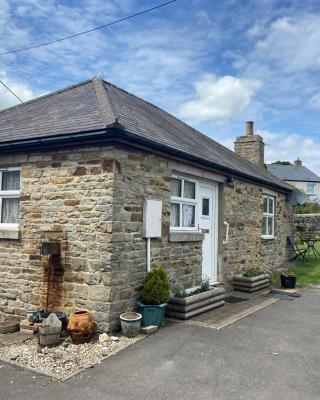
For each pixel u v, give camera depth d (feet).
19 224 24.06
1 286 24.62
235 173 33.96
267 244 45.11
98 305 20.61
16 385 15.14
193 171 28.86
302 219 70.44
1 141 23.18
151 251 23.81
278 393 14.44
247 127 57.98
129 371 16.26
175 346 19.11
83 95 29.01
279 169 173.37
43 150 23.20
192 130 44.52
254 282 34.14
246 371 16.37
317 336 21.25
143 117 28.45
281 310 27.09
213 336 20.74
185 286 27.91
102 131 19.93
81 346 19.19
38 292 23.03
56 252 21.74
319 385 15.15
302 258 55.57
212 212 33.32
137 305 22.24
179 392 14.48
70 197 22.06
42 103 31.12
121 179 21.31
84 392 14.48
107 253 20.54
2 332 22.65
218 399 13.97
